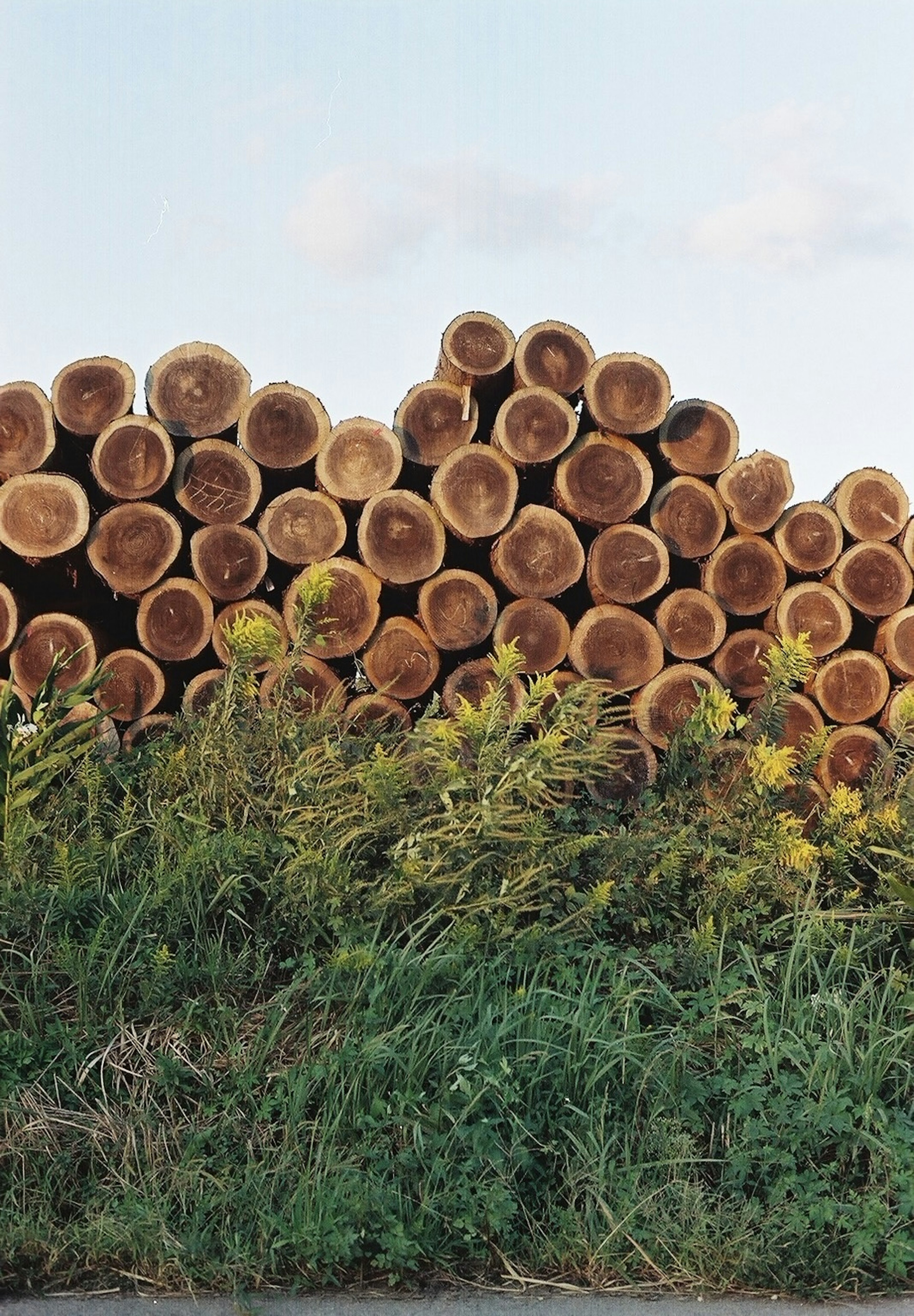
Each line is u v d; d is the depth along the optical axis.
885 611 5.48
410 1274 2.96
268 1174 3.07
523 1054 3.37
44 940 3.66
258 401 5.28
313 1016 3.55
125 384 5.29
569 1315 2.83
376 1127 3.12
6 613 5.23
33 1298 2.81
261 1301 2.83
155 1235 2.89
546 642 5.25
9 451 5.24
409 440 5.34
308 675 5.23
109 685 5.23
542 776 3.86
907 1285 2.99
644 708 5.25
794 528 5.46
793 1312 2.87
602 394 5.29
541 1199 3.14
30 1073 3.27
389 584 5.26
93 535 5.21
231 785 4.25
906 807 4.59
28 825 3.99
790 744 5.40
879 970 4.15
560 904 4.02
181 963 3.59
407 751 4.96
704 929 3.93
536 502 5.62
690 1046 3.50
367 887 3.93
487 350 5.27
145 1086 3.27
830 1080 3.35
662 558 5.28
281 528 5.27
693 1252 2.96
